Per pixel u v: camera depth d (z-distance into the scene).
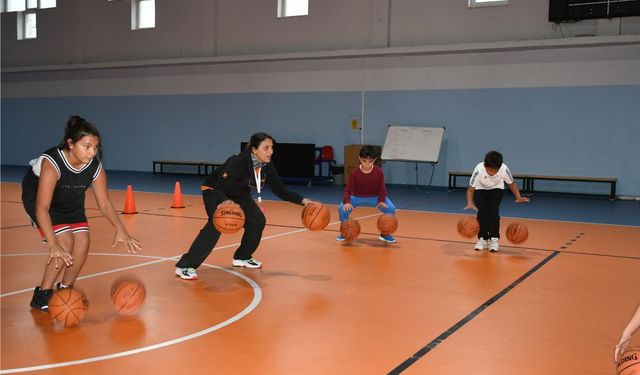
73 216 4.70
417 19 17.58
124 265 6.54
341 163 19.00
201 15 20.62
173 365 3.63
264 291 5.48
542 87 16.33
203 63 20.66
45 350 3.87
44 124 24.12
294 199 6.40
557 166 16.34
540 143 16.48
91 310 4.81
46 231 4.24
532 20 16.23
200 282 5.80
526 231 7.83
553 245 8.29
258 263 6.50
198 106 21.11
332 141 19.09
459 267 6.67
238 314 4.74
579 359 3.86
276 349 3.95
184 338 4.14
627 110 15.50
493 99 16.92
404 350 3.97
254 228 6.36
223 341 4.09
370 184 8.14
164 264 6.61
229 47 20.31
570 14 15.48
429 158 17.11
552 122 16.30
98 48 22.53
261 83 19.98
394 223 8.09
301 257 7.12
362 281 5.93
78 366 3.59
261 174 6.13
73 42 22.91
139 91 22.16
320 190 16.78
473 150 17.27
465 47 16.70
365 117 18.56
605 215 12.01
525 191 16.67
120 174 21.34
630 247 8.19
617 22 15.29
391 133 17.83
